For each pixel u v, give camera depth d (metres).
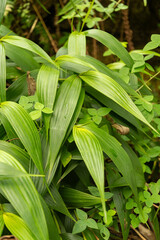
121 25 2.12
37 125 1.07
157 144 1.33
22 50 1.24
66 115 1.04
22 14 2.04
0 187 0.92
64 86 1.08
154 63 1.64
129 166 1.04
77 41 1.19
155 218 1.16
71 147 1.09
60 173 1.08
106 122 1.17
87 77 1.09
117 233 1.24
